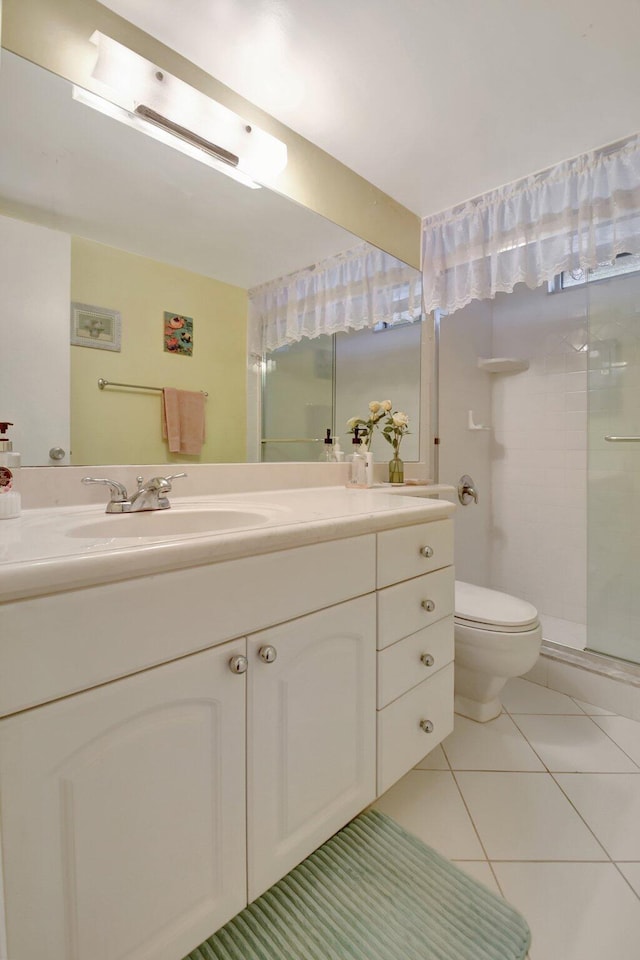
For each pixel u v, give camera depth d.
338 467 1.79
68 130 1.11
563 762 1.40
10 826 0.55
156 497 1.11
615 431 1.99
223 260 1.44
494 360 2.47
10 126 1.03
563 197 1.71
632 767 1.38
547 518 2.50
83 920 0.62
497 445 2.68
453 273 2.03
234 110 1.37
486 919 0.91
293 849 0.89
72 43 1.09
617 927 0.90
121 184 1.21
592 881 1.00
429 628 1.24
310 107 1.43
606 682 1.71
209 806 0.76
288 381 1.64
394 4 1.08
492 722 1.62
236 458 1.50
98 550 0.64
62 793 0.60
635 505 1.95
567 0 1.07
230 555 0.78
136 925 0.67
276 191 1.54
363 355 1.90
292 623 0.88
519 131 1.54
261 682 0.83
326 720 0.95
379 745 1.08
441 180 1.83
